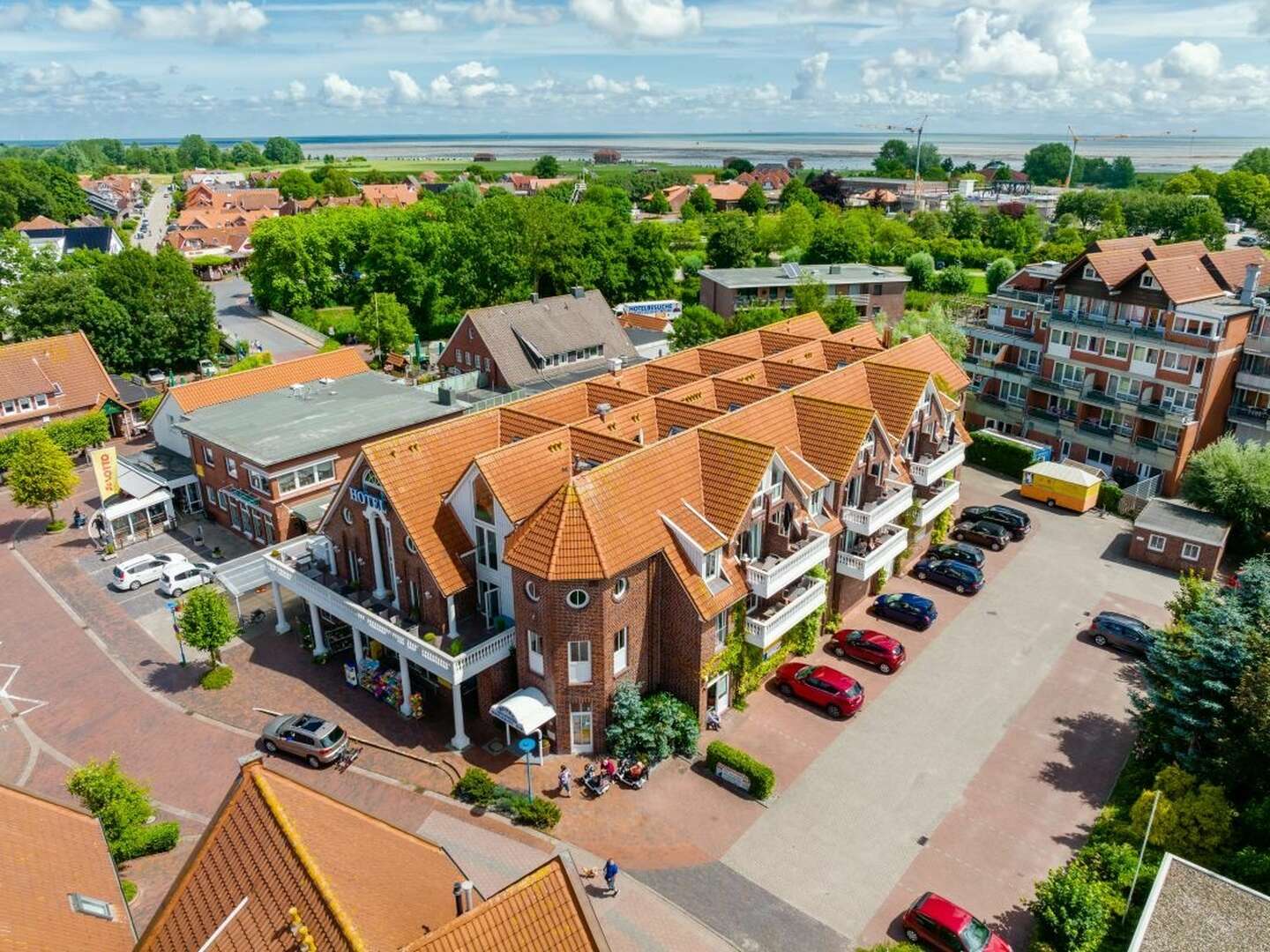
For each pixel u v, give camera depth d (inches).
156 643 1873.8
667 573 1493.6
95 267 4345.5
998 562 2193.7
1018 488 2640.3
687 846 1312.7
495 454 1547.7
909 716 1615.4
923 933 1131.3
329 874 766.5
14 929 786.8
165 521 2434.8
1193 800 1235.2
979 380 3122.5
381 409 2544.3
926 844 1322.6
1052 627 1907.0
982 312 3326.8
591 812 1379.2
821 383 2007.9
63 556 2281.0
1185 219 5885.8
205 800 1411.2
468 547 1598.2
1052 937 1103.6
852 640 1782.7
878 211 6894.7
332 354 2935.5
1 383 2893.7
